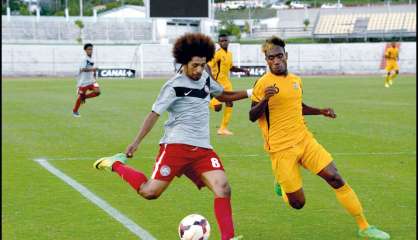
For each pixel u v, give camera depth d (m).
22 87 50.06
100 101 36.09
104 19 92.62
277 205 11.93
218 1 95.69
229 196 9.19
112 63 74.00
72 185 13.73
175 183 13.76
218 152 18.11
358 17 92.81
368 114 28.23
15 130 23.17
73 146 19.28
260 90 9.79
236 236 9.94
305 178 14.23
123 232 10.19
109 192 13.03
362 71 75.88
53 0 111.88
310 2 110.25
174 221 10.84
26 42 84.88
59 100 36.97
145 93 42.75
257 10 101.62
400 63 74.56
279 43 9.80
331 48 76.06
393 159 16.88
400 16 90.75
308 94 40.47
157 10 55.94
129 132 22.50
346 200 9.75
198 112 9.18
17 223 10.76
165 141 9.30
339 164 16.20
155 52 74.88
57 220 10.95
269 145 9.88
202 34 9.05
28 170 15.48
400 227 10.39
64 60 73.19
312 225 10.59
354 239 9.79
